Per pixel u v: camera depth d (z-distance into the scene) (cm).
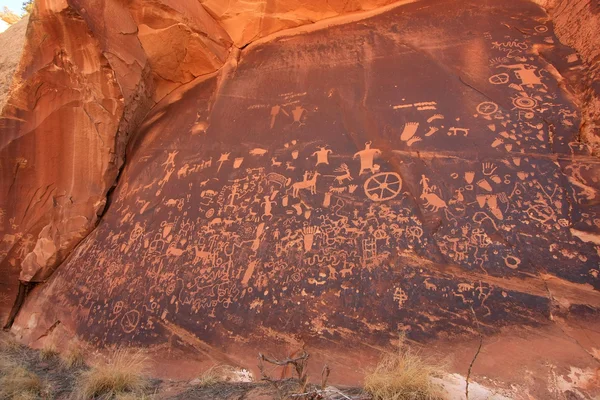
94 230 574
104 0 604
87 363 417
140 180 585
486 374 288
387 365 300
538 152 398
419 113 475
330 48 621
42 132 611
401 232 386
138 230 514
